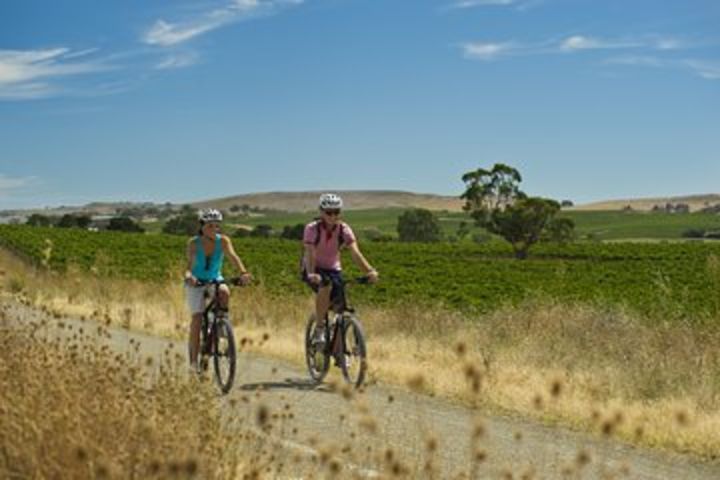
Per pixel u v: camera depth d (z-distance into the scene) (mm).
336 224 11188
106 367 7438
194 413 6375
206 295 10516
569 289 35406
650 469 7500
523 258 86062
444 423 8914
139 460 4906
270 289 24344
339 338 11117
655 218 188125
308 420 8711
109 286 22469
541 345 14305
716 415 9445
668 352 12961
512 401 10055
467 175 106000
